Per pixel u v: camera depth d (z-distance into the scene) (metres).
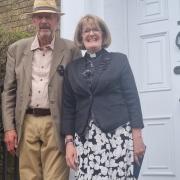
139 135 1.71
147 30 2.70
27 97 1.90
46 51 1.94
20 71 1.93
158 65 2.63
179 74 2.54
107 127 1.68
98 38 1.79
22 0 3.19
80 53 2.00
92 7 2.71
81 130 1.71
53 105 1.88
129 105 1.73
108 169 1.67
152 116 2.61
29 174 1.91
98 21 1.80
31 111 1.90
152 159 2.58
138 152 1.69
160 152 2.56
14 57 1.97
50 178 1.85
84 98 1.74
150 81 2.66
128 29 2.76
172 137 2.53
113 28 2.72
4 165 2.24
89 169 1.68
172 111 2.55
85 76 1.75
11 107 1.95
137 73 2.71
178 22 2.58
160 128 2.58
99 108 1.71
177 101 2.54
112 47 2.70
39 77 1.92
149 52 2.68
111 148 1.68
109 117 1.69
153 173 2.56
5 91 1.96
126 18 2.77
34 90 1.90
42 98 1.89
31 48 1.95
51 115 1.87
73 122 1.80
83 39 1.81
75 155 1.75
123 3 2.77
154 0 2.69
